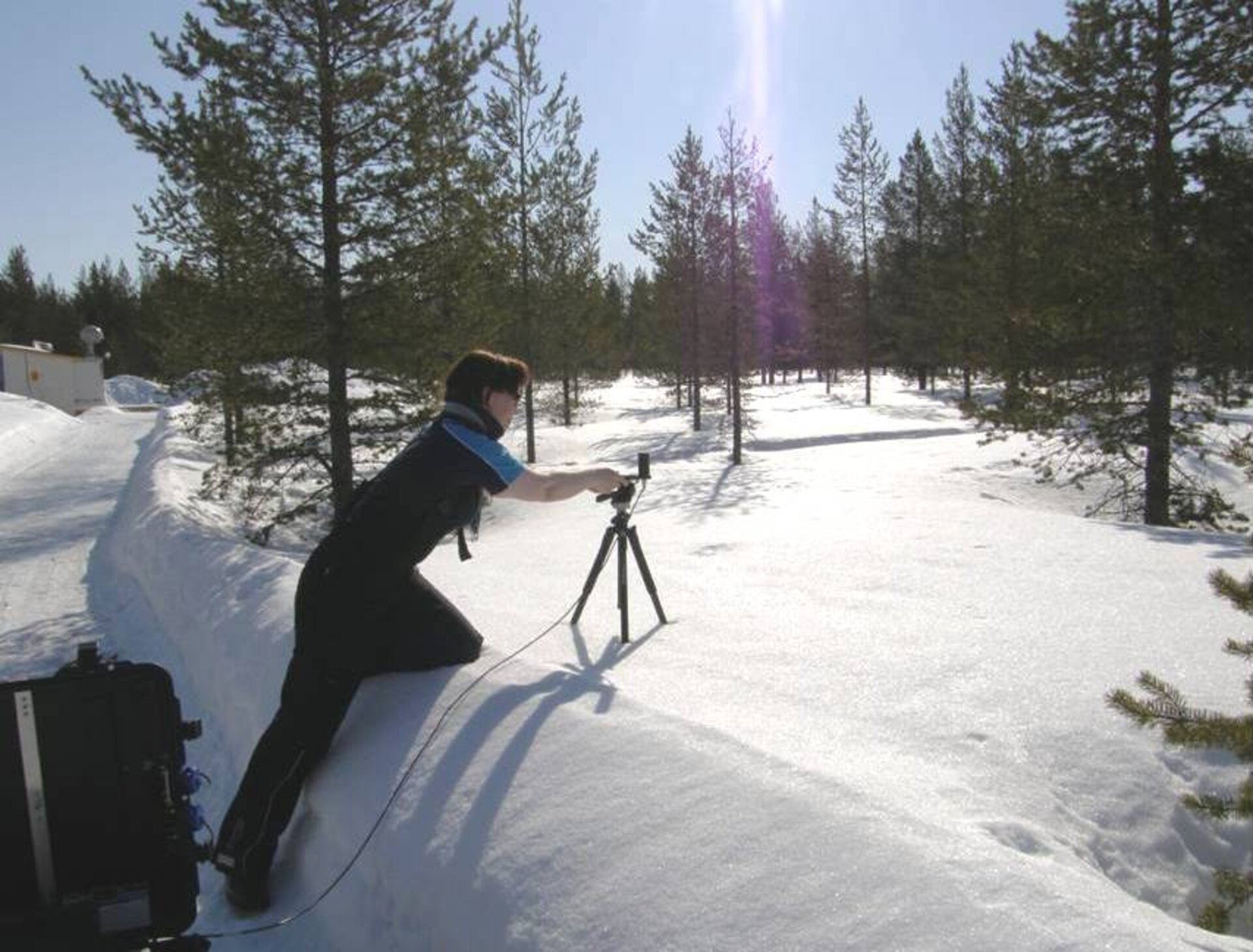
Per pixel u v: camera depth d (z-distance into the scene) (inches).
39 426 968.3
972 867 79.2
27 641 276.4
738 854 86.0
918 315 1544.0
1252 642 118.6
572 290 1037.2
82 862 104.0
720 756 102.9
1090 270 505.4
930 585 231.8
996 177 788.6
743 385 978.7
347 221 437.7
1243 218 462.0
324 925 117.9
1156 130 497.0
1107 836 113.3
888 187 1633.9
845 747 127.0
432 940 98.3
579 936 83.7
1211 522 494.0
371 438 471.2
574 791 102.3
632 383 2287.2
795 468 679.1
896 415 1135.0
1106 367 523.8
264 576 225.3
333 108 431.8
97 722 104.5
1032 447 720.3
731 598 225.8
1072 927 69.8
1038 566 253.0
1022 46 530.9
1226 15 469.7
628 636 188.5
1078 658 164.9
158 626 277.9
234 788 160.6
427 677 138.1
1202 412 510.3
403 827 109.0
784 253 2272.4
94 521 489.7
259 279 427.8
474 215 448.5
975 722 136.4
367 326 445.1
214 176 404.5
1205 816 117.9
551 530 423.2
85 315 2573.8
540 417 1266.0
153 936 106.0
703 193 1054.4
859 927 73.9
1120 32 491.5
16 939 97.9
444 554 346.6
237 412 450.0
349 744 129.2
